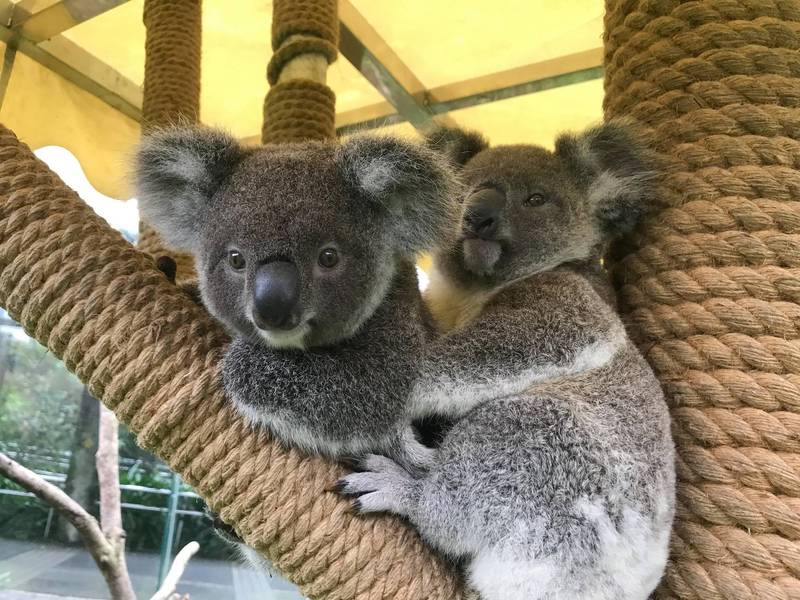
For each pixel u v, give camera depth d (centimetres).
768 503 39
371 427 41
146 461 189
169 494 172
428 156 42
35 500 171
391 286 44
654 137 47
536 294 49
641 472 40
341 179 41
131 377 37
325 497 37
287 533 36
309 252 38
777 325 40
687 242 44
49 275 38
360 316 41
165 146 42
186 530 182
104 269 39
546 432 41
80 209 40
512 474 40
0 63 98
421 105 112
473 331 46
